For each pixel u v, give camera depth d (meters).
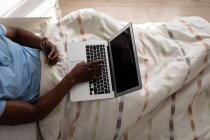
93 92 1.17
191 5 2.05
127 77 1.14
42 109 1.10
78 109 1.18
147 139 1.26
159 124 1.26
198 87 1.28
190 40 1.34
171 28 1.38
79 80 1.16
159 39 1.33
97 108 1.18
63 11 1.93
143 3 2.03
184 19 1.44
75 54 1.24
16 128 1.13
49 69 1.18
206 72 1.30
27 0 1.53
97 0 1.99
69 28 1.32
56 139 1.18
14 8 1.50
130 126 1.23
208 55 1.28
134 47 1.12
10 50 1.13
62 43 1.26
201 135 1.26
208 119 1.29
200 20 1.42
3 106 1.03
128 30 1.18
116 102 1.18
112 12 1.97
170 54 1.30
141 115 1.22
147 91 1.20
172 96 1.27
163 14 2.01
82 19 1.32
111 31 1.34
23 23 1.55
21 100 1.13
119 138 1.26
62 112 1.16
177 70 1.24
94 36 1.33
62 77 1.19
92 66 1.17
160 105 1.27
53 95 1.10
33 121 1.12
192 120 1.28
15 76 1.09
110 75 1.22
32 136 1.14
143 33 1.37
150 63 1.28
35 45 1.30
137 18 1.98
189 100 1.27
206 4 2.07
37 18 1.51
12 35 1.26
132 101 1.19
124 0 2.02
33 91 1.17
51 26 1.31
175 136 1.25
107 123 1.20
